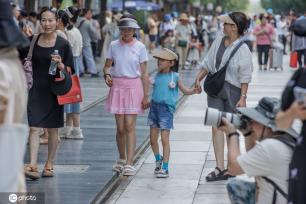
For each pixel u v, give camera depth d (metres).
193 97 30.94
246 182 9.27
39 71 14.35
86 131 21.23
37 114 14.38
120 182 15.29
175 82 15.55
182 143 19.77
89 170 15.77
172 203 13.55
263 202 8.79
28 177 14.62
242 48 15.08
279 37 68.25
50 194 13.53
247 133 9.33
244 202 9.23
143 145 19.22
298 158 8.30
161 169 15.67
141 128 21.83
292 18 71.06
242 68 15.02
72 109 19.58
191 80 38.34
